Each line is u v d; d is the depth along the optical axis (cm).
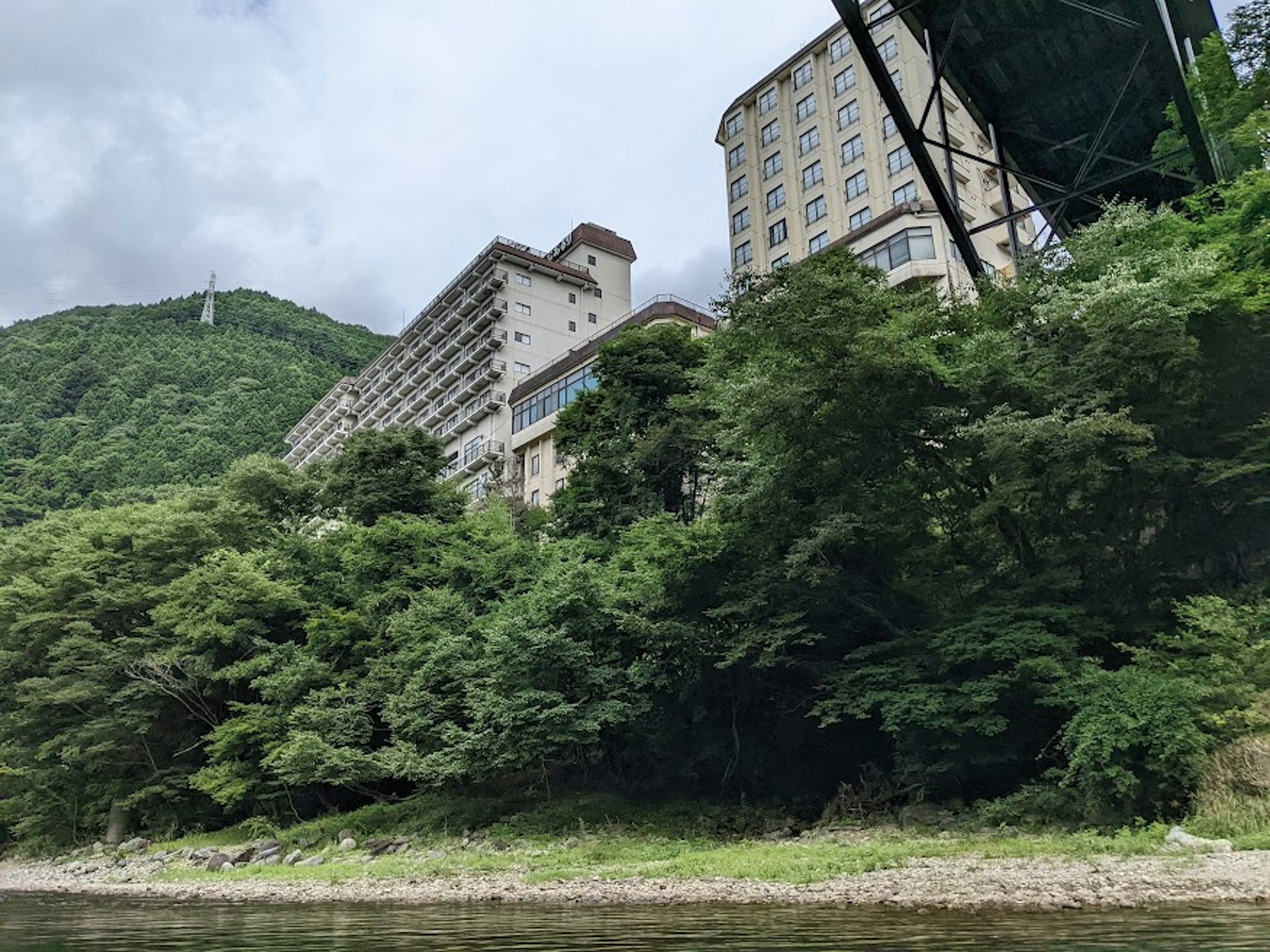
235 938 1219
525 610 2622
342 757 2706
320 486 4256
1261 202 2197
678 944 973
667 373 3541
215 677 3155
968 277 4462
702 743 2612
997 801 1911
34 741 3522
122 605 3512
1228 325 2075
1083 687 1823
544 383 6203
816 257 2995
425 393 8031
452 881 1838
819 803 2438
